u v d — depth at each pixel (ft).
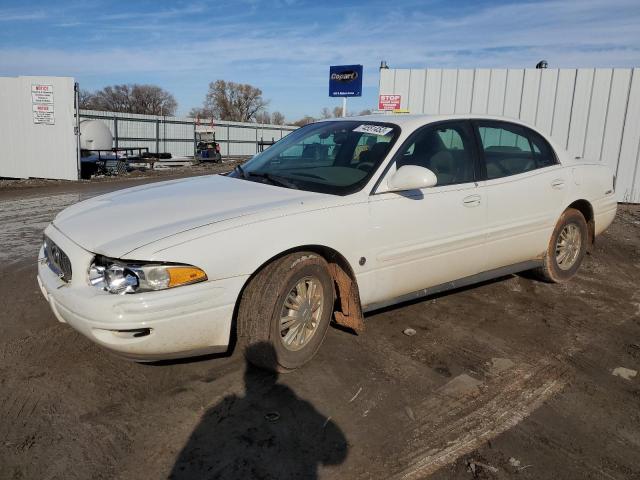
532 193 14.94
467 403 9.93
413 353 11.91
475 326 13.53
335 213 10.85
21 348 11.58
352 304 11.53
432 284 13.15
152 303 8.71
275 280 10.04
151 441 8.55
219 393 9.99
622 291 16.63
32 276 16.83
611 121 33.22
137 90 266.36
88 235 9.76
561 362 11.69
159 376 10.52
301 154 13.61
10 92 47.78
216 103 277.85
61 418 9.08
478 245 13.69
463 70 35.14
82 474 7.75
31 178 49.42
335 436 8.82
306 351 10.92
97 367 10.82
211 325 9.35
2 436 8.55
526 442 8.81
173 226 9.57
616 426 9.36
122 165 56.44
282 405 9.67
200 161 79.66
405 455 8.39
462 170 13.55
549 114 34.30
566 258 16.85
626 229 26.78
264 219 9.98
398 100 36.76
